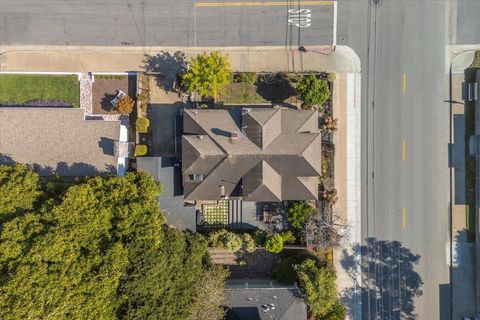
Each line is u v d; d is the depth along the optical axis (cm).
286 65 3766
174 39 3741
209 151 3356
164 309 3109
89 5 3712
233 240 3594
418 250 3831
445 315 3831
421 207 3816
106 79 3741
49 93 3716
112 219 3125
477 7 3753
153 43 3738
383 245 3819
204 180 3428
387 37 3756
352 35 3753
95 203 3094
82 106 3725
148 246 3070
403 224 3816
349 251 3809
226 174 3412
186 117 3447
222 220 3781
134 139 3734
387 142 3797
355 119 3784
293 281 3653
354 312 3834
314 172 3416
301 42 3747
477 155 3775
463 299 3828
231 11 3725
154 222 3145
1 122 3466
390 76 3772
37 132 3478
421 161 3803
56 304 2795
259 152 3344
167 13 3725
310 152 3394
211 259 3772
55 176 3284
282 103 3766
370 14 3747
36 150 3475
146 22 3728
